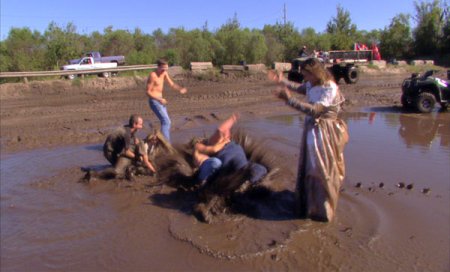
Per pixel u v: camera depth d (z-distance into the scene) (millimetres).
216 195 5730
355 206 5746
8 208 6086
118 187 6824
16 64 26672
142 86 23672
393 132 10562
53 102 18172
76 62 28172
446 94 13492
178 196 6410
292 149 8773
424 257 4453
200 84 24500
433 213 5520
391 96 17594
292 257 4500
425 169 7395
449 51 47250
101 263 4562
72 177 7379
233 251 4633
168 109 14867
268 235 4973
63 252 4824
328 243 4758
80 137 10477
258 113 13586
